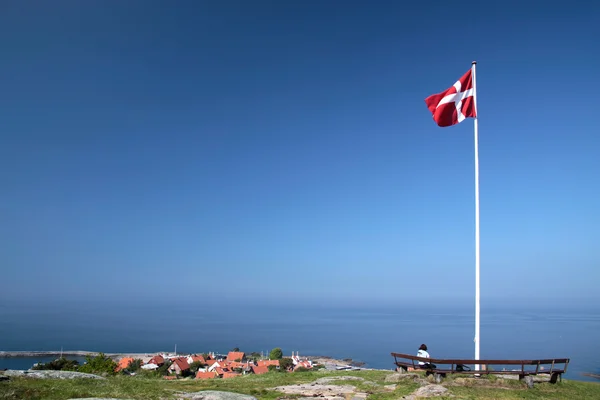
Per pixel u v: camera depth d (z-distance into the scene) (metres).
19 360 114.88
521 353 99.31
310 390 15.71
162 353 134.75
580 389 16.50
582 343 125.25
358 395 14.78
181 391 14.87
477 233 19.09
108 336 191.25
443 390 15.05
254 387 17.09
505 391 15.31
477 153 19.75
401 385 16.28
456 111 20.48
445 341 141.12
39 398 11.25
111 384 14.56
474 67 20.33
